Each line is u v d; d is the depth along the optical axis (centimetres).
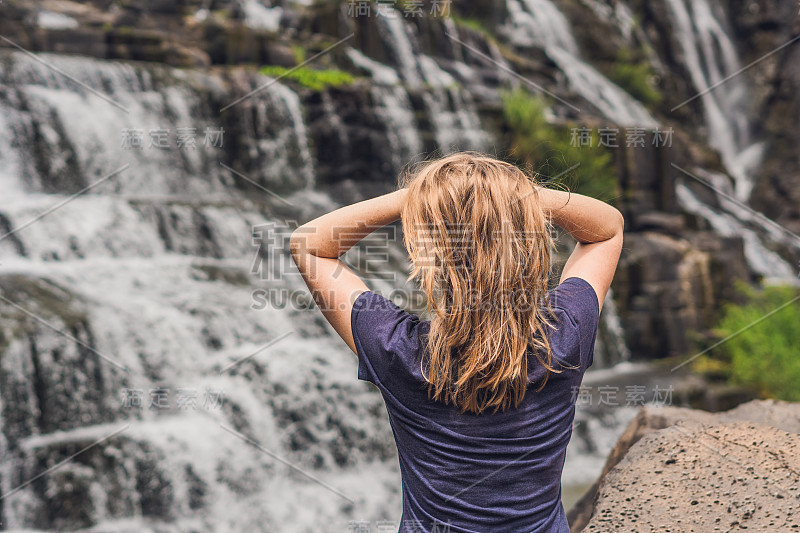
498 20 1551
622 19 1762
